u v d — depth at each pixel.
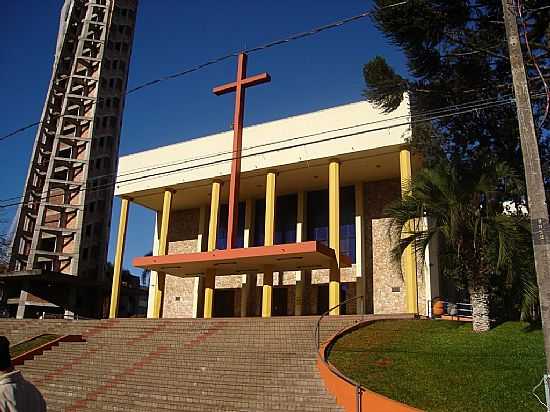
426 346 14.54
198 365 15.76
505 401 10.16
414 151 20.89
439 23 16.30
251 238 32.06
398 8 15.80
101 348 19.73
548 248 7.17
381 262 27.58
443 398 10.52
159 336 20.42
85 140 53.38
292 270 27.31
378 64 17.81
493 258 15.63
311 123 26.64
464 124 18.94
